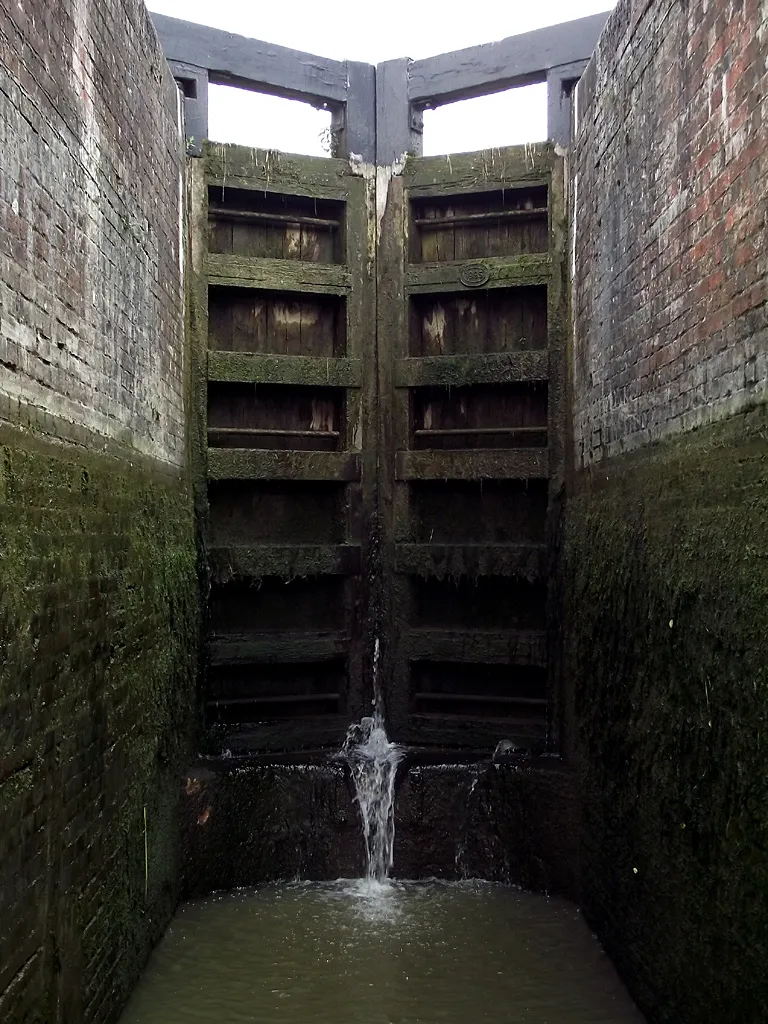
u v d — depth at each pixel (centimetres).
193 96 556
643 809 375
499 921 471
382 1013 379
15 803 241
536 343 589
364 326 598
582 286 516
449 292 590
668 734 343
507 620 600
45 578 264
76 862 299
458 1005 386
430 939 450
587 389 500
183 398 523
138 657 389
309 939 448
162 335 457
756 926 263
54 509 274
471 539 607
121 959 366
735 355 283
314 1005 385
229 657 574
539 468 570
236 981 404
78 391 304
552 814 509
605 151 458
